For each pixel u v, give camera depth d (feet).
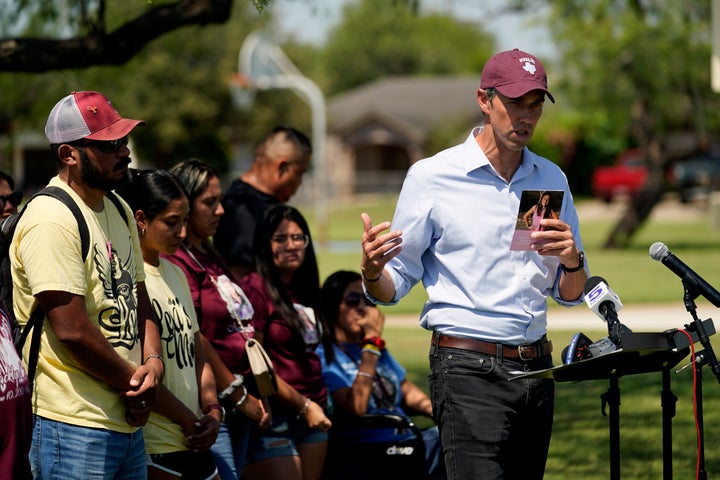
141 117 152.05
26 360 15.03
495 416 16.60
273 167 23.62
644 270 68.85
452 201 16.90
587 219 141.38
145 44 28.96
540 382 16.87
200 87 156.87
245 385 19.60
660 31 82.02
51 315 14.65
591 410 30.42
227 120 166.30
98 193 15.33
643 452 26.03
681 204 149.28
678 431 27.96
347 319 22.62
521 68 16.28
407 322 47.39
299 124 177.68
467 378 16.71
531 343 16.90
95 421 15.06
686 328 15.89
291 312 20.51
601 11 82.89
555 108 92.89
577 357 15.84
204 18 28.84
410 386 24.48
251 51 116.37
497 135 16.71
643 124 88.69
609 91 86.48
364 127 210.59
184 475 17.20
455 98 222.69
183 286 18.07
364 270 16.44
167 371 17.10
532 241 16.26
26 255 14.71
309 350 20.83
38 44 27.89
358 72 331.77
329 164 214.28
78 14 32.78
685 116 87.76
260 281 20.58
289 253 20.68
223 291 19.61
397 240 16.20
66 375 15.07
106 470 15.17
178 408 16.92
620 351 14.99
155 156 161.79
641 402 31.27
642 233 108.58
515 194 16.94
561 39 85.10
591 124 116.26
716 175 148.46
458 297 16.97
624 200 167.63
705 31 82.38
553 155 180.65
